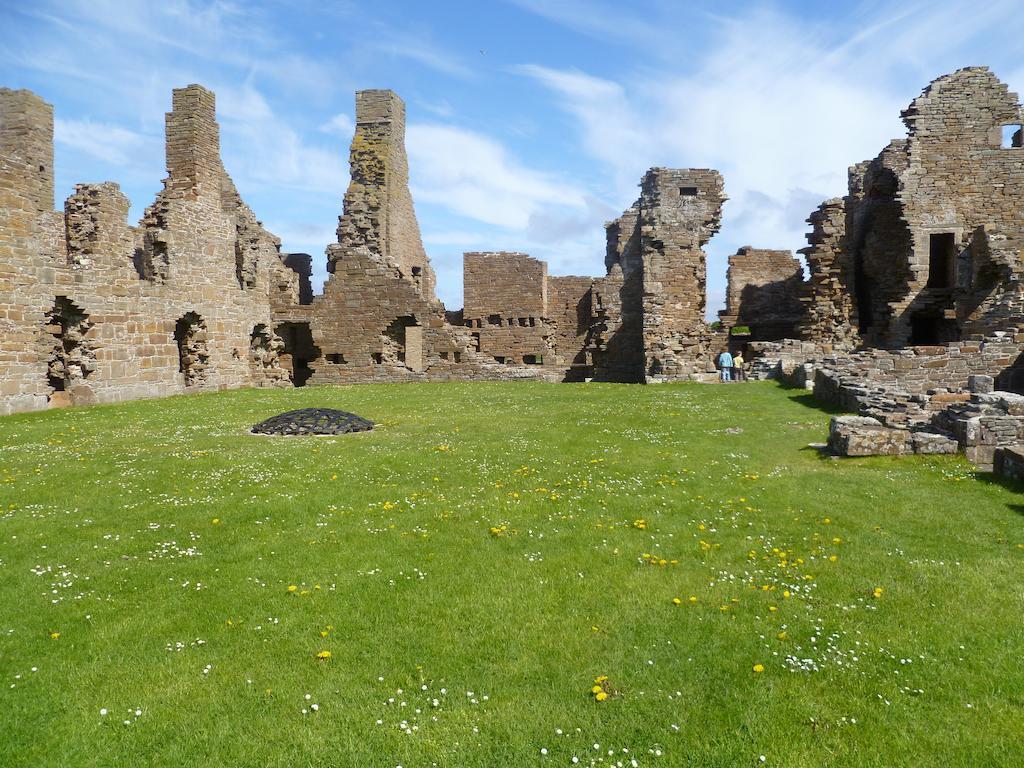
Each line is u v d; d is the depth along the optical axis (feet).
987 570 26.73
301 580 26.32
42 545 29.71
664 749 16.76
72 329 79.51
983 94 115.24
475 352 121.49
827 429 56.70
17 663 20.38
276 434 57.21
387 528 32.09
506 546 29.81
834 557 28.14
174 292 94.22
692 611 23.61
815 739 17.07
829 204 115.14
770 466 44.47
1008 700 18.47
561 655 20.85
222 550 29.43
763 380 96.58
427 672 20.02
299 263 145.89
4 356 69.92
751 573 26.91
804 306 118.42
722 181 113.19
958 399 59.52
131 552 29.09
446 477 41.50
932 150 116.16
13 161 70.49
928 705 18.31
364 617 23.30
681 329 112.27
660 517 33.73
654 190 112.47
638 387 94.89
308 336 131.64
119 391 84.12
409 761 16.47
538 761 16.43
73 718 17.94
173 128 99.60
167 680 19.66
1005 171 114.83
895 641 21.43
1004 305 96.17
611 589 25.43
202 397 90.02
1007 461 39.93
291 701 18.71
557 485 39.60
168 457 46.70
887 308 117.91
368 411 73.31
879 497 36.58
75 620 23.11
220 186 107.45
